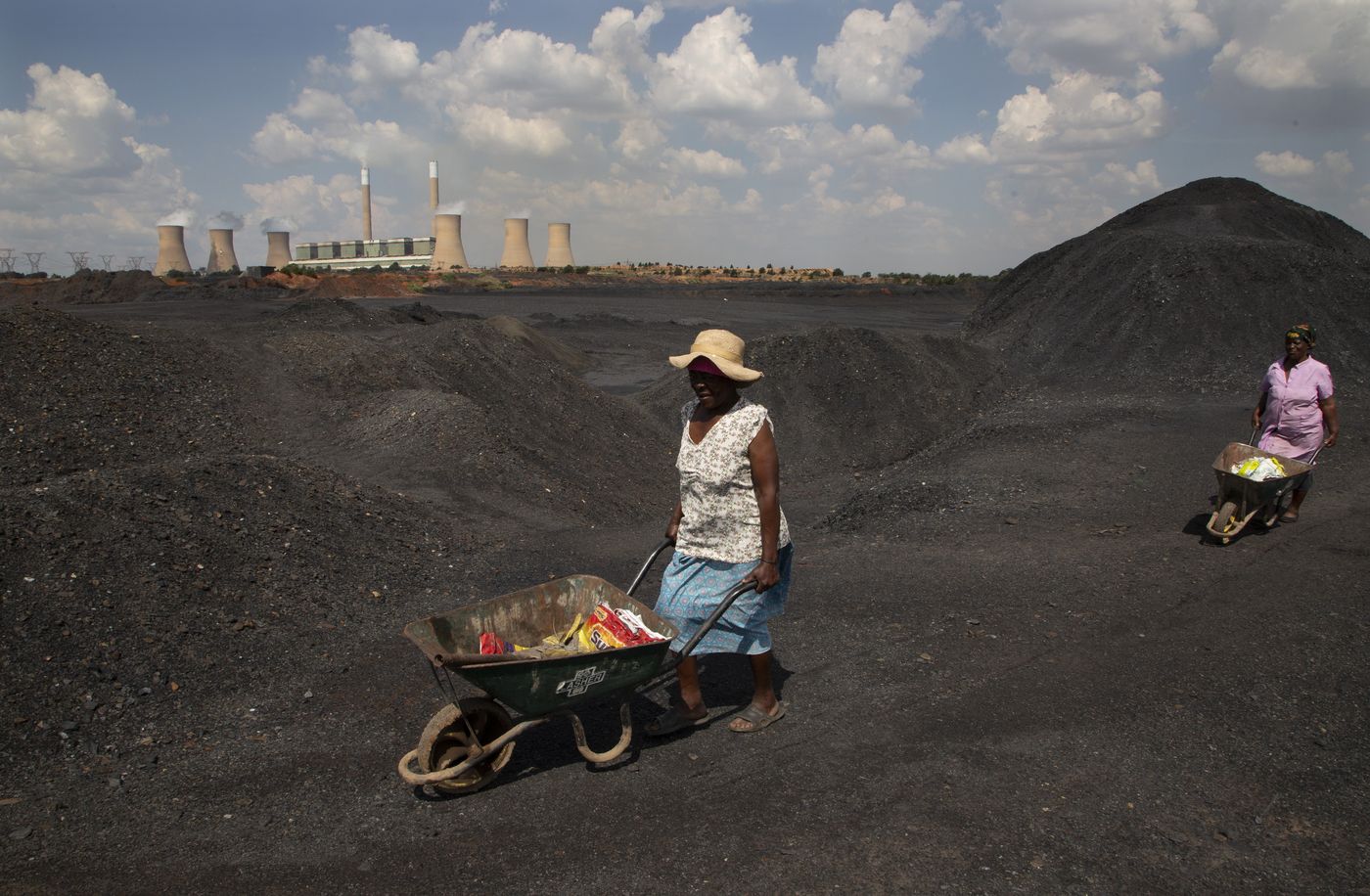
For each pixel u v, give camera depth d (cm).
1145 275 1988
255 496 716
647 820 362
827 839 347
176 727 452
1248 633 556
